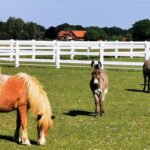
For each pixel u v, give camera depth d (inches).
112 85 861.8
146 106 636.7
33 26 3811.5
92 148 401.4
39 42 1266.0
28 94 394.3
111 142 425.1
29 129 480.1
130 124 511.2
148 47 1177.4
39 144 406.6
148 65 771.4
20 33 3671.3
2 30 3730.3
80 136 448.8
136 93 765.9
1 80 400.2
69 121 526.0
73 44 1250.0
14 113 574.2
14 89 397.4
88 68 1194.0
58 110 598.2
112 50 1700.3
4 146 402.9
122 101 679.1
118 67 1222.9
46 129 399.9
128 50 1840.6
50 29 3860.7
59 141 425.1
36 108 389.7
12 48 1305.4
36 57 1525.6
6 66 1231.5
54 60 1212.5
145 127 495.8
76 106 630.5
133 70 1156.5
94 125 503.8
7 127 490.6
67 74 1038.4
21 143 412.5
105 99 694.5
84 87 821.9
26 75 405.4
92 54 1312.7
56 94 736.3
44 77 971.9
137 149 400.8
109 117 552.7
